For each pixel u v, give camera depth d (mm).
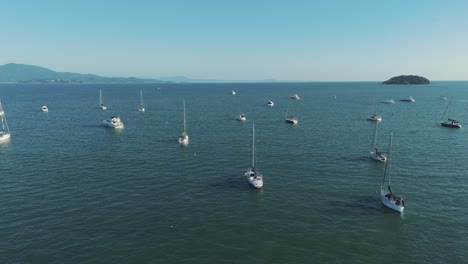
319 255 37469
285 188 57781
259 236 41438
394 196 50312
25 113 163625
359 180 61875
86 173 65250
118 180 61156
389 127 119875
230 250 38281
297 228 43500
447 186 58562
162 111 173625
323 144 91688
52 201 51281
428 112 165625
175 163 72625
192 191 56000
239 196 54000
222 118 146000
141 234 41531
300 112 168250
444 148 86438
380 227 43906
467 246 39469
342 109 181500
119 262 35875
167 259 36469
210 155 79625
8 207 49000
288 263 35906
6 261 35750
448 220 45844
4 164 71688
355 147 87938
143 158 76625
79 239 40219
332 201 52188
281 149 85812
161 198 52844
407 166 70312
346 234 42062
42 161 74000
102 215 46531
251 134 106875
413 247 39250
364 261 36438
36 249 38031
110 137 101750
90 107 194125
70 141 95688
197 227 43531
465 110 172625
